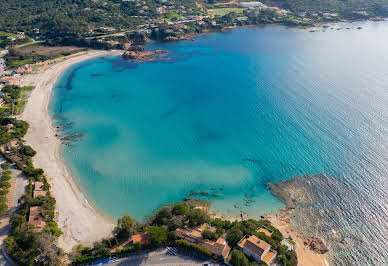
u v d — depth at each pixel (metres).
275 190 86.94
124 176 92.81
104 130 116.81
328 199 82.44
